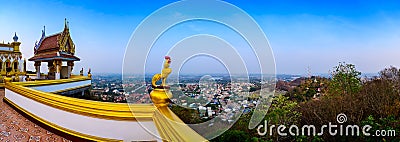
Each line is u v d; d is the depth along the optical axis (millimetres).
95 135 4582
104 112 4457
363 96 6867
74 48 19969
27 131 6039
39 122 6504
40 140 5344
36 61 20297
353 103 6609
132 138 4148
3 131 6055
